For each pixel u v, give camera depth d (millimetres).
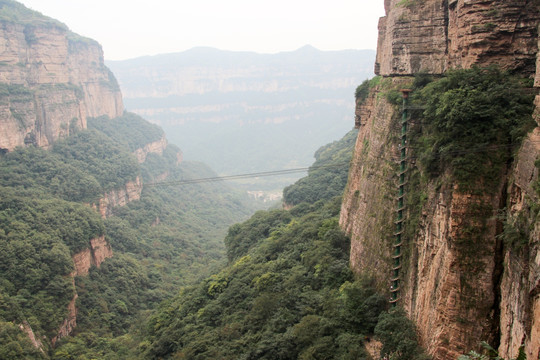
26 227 74188
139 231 122875
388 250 35000
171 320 60750
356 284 36906
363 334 34219
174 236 129125
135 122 199625
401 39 37781
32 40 121938
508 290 22422
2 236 69688
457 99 26047
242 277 58219
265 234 80000
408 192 32344
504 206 24109
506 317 22438
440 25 35125
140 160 183125
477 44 27625
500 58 27219
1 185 93375
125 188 132750
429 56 35938
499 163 24422
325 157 118188
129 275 88812
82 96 144500
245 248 78750
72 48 161875
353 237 42156
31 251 69438
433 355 26062
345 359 31641
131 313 80188
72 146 127562
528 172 21562
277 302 45094
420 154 30766
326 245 48688
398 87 37750
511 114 24812
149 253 112500
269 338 39844
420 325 28266
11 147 102875
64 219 81500
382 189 37000
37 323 60781
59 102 127250
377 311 34312
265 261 61188
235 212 187375
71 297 69250
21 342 54062
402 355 27688
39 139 115938
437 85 29875
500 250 24141
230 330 45812
